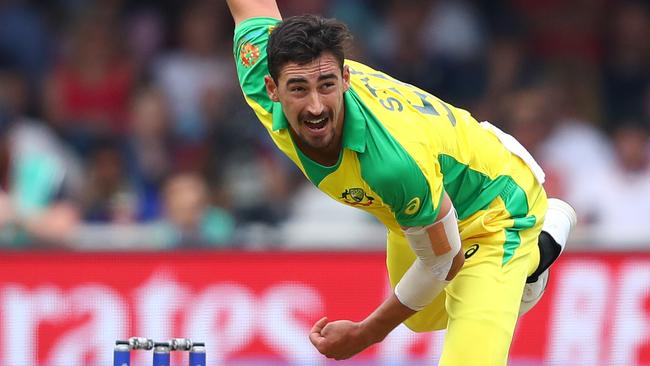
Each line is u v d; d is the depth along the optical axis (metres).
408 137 13.91
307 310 24.38
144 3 34.16
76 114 32.19
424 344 24.41
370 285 24.42
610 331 24.62
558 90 33.75
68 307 24.17
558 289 24.62
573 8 35.88
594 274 24.67
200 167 30.83
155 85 32.59
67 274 24.22
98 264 24.28
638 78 35.12
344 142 13.70
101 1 33.97
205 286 24.33
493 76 33.94
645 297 24.69
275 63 13.23
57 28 33.72
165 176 30.69
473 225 15.51
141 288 24.25
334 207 28.78
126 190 29.78
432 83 33.56
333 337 15.48
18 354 24.06
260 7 15.19
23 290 24.14
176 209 26.22
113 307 24.20
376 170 13.73
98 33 33.25
